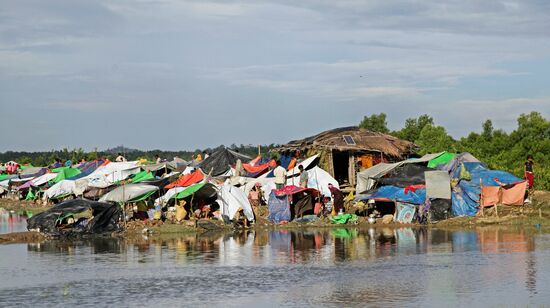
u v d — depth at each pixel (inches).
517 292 962.7
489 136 3068.4
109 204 1758.1
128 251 1429.6
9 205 2923.2
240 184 2117.4
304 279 1085.8
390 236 1598.2
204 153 2770.7
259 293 992.9
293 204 1967.3
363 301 932.6
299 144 2370.8
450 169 1946.4
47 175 3036.4
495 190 1852.9
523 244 1401.3
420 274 1106.7
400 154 2332.7
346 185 2237.9
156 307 921.5
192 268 1201.4
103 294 1002.1
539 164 2477.9
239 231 1795.0
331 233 1699.1
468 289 989.2
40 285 1068.5
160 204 1952.5
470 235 1571.1
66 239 1660.9
